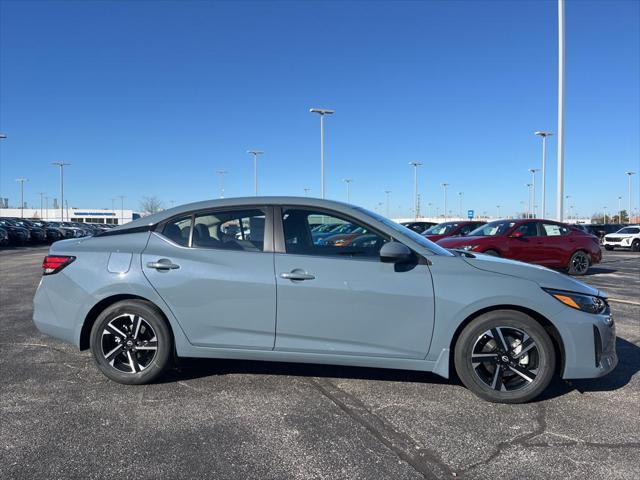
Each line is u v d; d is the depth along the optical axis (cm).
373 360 367
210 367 444
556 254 1127
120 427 322
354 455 288
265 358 379
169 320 383
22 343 523
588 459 284
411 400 370
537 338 354
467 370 360
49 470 269
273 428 322
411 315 361
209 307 378
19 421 331
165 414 343
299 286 367
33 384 400
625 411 351
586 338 354
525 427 325
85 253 399
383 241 381
